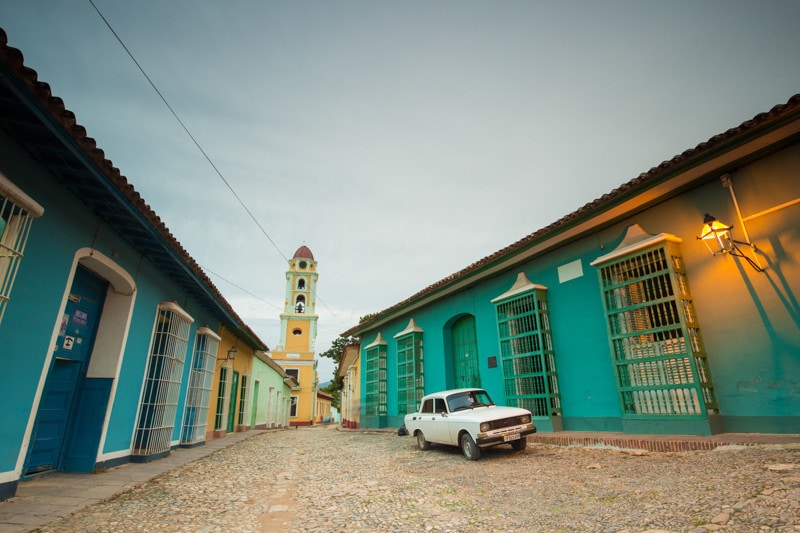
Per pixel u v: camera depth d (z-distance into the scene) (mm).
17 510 5172
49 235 6320
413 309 17172
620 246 9125
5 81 4453
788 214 6875
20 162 5660
